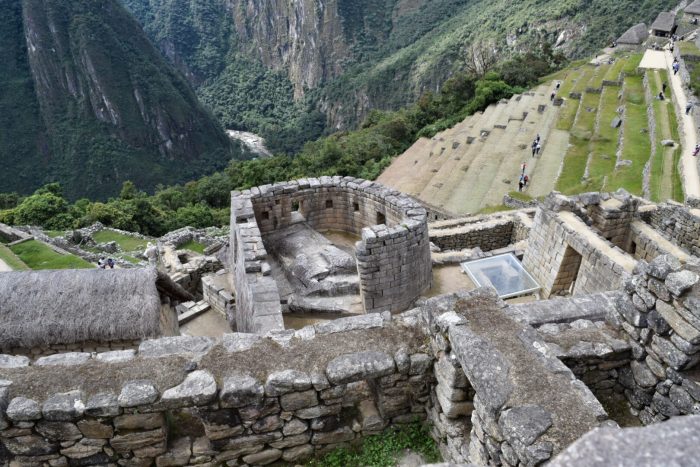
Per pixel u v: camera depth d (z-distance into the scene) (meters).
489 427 5.16
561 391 5.15
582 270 12.82
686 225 15.98
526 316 7.86
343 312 13.31
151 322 10.70
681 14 78.31
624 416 7.04
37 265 24.83
